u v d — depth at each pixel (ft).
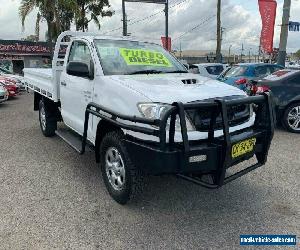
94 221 12.64
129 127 12.15
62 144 23.09
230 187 15.72
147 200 14.35
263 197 14.66
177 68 17.42
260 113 13.67
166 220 12.76
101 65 15.39
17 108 41.11
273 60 64.18
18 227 12.15
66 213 13.23
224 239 11.53
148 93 12.50
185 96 12.33
